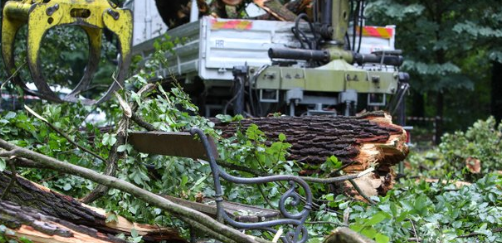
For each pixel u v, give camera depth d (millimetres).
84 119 8688
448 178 8352
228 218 4926
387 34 13812
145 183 5762
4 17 9219
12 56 9320
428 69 24484
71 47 14789
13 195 5035
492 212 6723
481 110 32000
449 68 24516
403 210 6023
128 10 9188
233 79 12453
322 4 12766
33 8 8656
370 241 4211
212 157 4965
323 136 7805
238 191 6266
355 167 7461
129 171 5688
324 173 7348
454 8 24828
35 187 5113
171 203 4641
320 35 12758
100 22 9031
